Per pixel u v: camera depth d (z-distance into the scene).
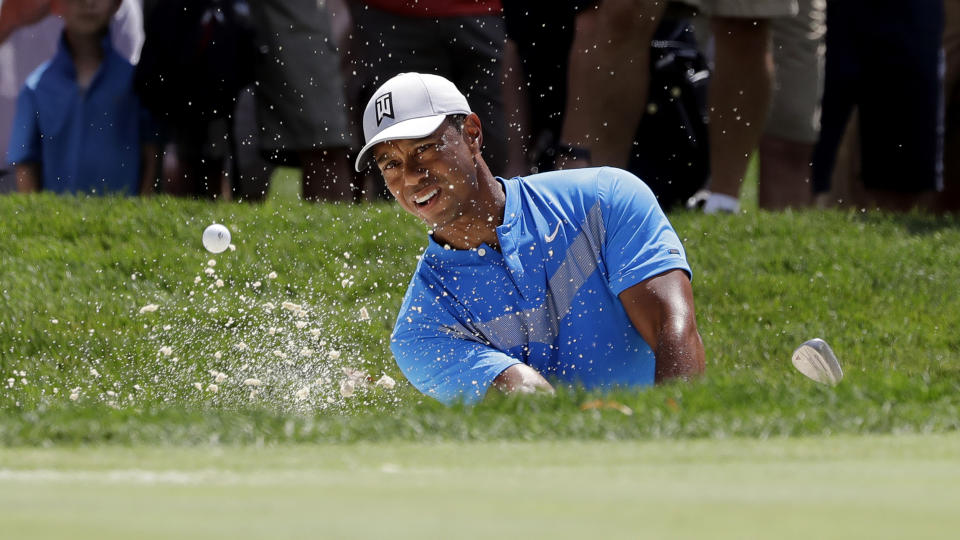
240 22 34.06
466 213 17.25
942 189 41.84
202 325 26.30
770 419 13.30
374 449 11.75
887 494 8.32
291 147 35.03
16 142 36.12
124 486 8.95
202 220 32.00
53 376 23.44
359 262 30.34
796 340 26.31
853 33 36.38
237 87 34.34
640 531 6.87
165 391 22.59
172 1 33.94
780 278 29.52
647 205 17.56
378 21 35.06
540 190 17.67
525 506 7.80
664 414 13.77
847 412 13.84
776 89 36.53
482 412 14.34
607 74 30.55
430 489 8.66
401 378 23.69
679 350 16.72
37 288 28.05
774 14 32.34
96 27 35.66
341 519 7.29
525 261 17.31
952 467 9.97
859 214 35.22
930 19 35.97
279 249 30.69
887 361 25.02
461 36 34.50
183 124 34.75
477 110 34.62
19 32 40.62
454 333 17.53
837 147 37.72
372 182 38.75
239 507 7.80
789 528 6.95
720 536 6.70
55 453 11.46
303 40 34.47
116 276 29.14
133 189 36.03
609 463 10.43
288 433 12.87
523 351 17.55
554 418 13.33
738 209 34.25
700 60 34.16
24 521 7.23
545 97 32.12
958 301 28.80
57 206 32.62
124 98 35.69
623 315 17.45
